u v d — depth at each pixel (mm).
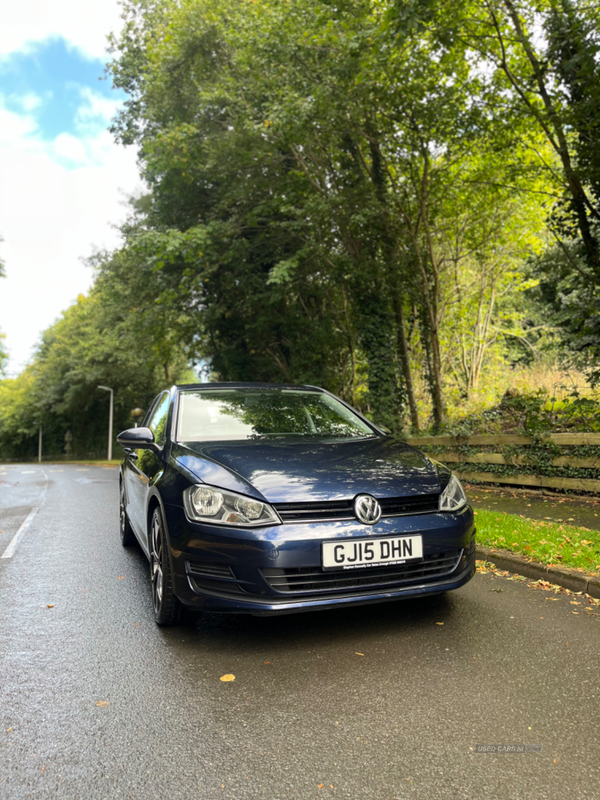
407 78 12547
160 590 3896
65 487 15891
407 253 14789
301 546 3314
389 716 2676
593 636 3562
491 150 13523
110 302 26562
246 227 18125
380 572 3488
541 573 4730
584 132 10766
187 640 3717
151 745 2506
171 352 26516
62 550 6695
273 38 12938
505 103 12258
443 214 15633
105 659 3455
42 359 66875
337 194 14680
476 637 3584
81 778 2285
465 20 11211
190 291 20250
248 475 3598
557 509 7477
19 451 82125
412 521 3562
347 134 14898
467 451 10383
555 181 12719
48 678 3225
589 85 9953
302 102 12867
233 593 3371
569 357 13539
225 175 17094
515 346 27609
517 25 10922
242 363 22969
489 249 17516
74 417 60719
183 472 3773
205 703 2869
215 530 3387
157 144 17078
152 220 21047
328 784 2191
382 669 3174
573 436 8539
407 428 16031
